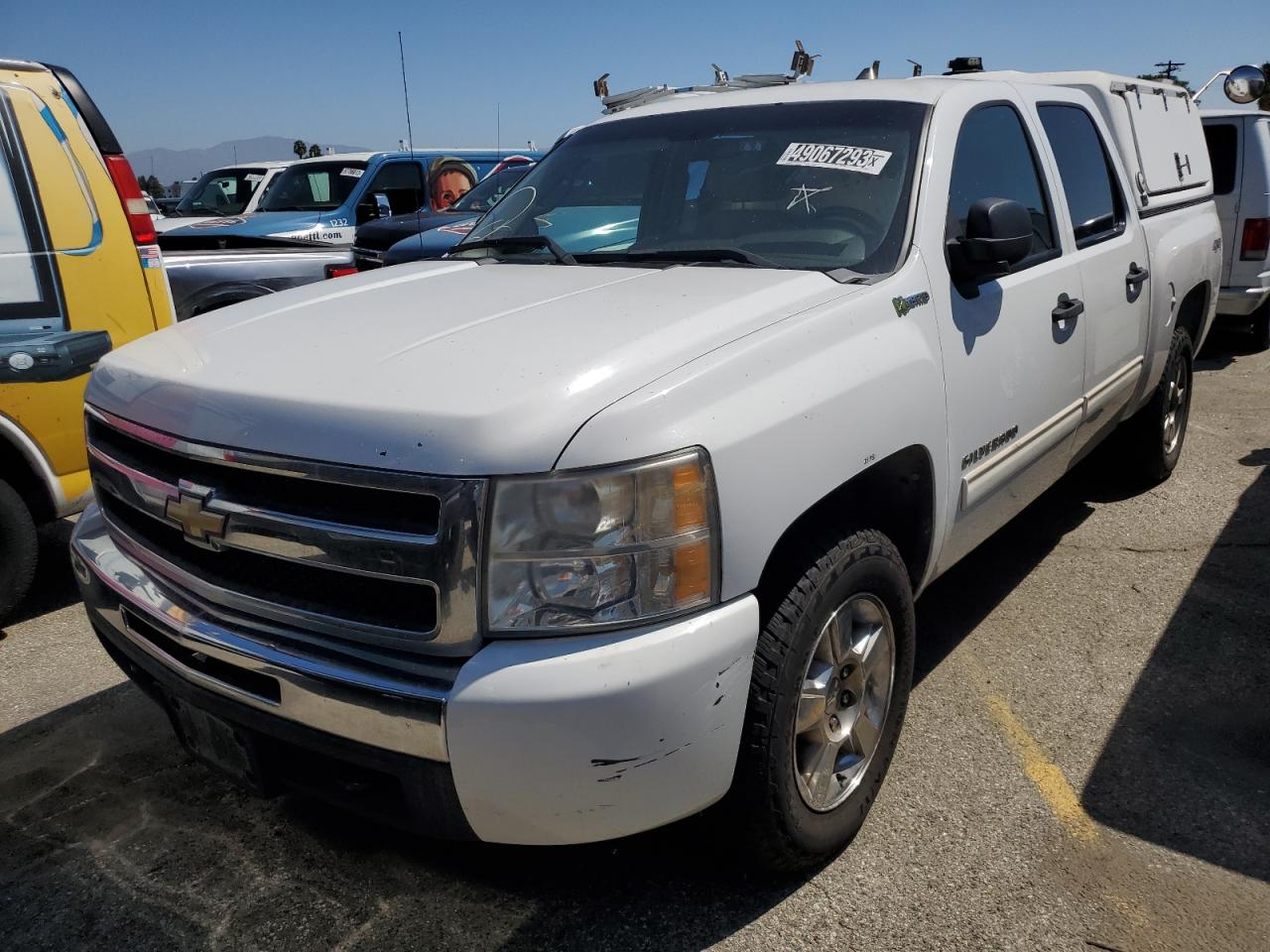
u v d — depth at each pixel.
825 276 2.65
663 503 1.93
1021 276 3.28
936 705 3.31
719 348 2.19
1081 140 4.10
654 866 2.56
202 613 2.21
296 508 2.02
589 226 3.36
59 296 4.05
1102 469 5.32
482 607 1.89
